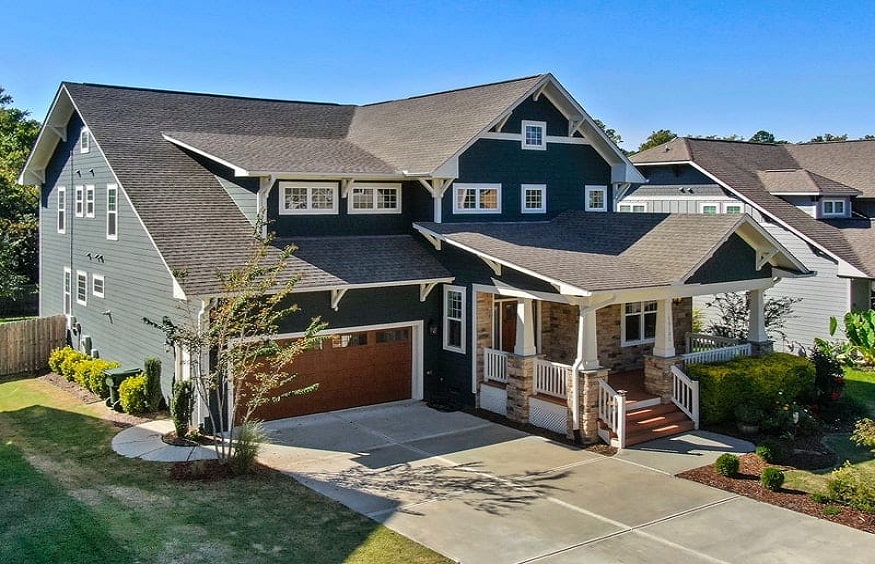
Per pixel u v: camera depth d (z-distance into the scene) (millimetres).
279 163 20578
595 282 17891
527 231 22781
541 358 19672
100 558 11312
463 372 21266
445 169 21266
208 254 18797
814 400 20875
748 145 37906
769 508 14062
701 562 11867
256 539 12258
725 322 26609
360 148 24469
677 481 15508
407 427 19250
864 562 11875
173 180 21594
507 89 24125
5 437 17875
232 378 15758
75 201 26031
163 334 19812
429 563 11664
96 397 21531
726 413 19297
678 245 20312
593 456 17125
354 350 20828
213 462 15930
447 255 21531
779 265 21656
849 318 26672
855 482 14062
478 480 15508
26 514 12922
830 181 32281
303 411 20141
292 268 19359
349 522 13156
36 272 38844
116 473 15250
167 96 25891
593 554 12125
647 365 19750
